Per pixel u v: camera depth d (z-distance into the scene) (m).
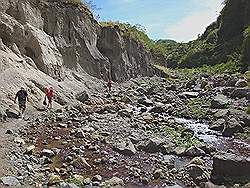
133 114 32.34
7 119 25.48
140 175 17.75
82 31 53.16
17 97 28.06
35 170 17.33
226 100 36.12
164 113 34.44
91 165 18.67
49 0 47.81
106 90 48.34
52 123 25.91
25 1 41.41
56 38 46.34
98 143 22.05
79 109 32.19
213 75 69.31
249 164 17.64
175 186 16.55
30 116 27.41
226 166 17.56
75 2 53.47
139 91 51.50
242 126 27.41
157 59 98.38
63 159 18.98
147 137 23.94
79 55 50.91
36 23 42.53
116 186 16.31
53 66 39.94
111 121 27.97
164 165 19.30
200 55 114.00
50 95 31.12
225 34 105.19
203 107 35.97
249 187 16.42
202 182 17.11
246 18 97.00
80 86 43.88
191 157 20.98
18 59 34.41
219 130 27.77
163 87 56.12
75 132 23.52
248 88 38.81
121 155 20.52
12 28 36.25
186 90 50.34
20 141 20.89
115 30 64.88
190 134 25.92
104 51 62.56
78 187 15.67
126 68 67.25
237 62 76.56
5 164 17.31
